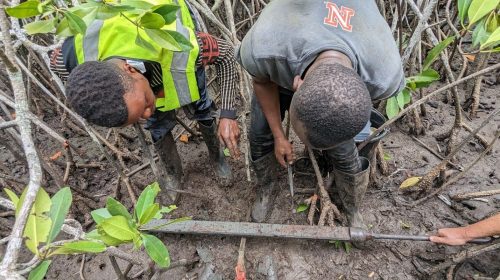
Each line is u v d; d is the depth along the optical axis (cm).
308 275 137
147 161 180
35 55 172
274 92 119
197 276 139
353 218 140
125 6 81
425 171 163
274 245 144
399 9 135
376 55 96
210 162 174
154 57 105
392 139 180
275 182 152
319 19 95
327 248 141
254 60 102
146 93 101
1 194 165
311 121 78
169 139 149
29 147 65
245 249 144
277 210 155
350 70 81
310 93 78
